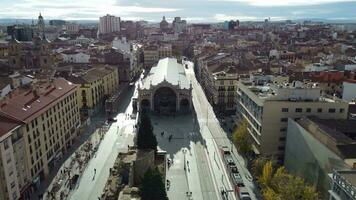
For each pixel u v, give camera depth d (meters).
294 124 96.19
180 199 93.81
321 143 81.88
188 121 160.62
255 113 111.88
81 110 163.88
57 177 104.69
